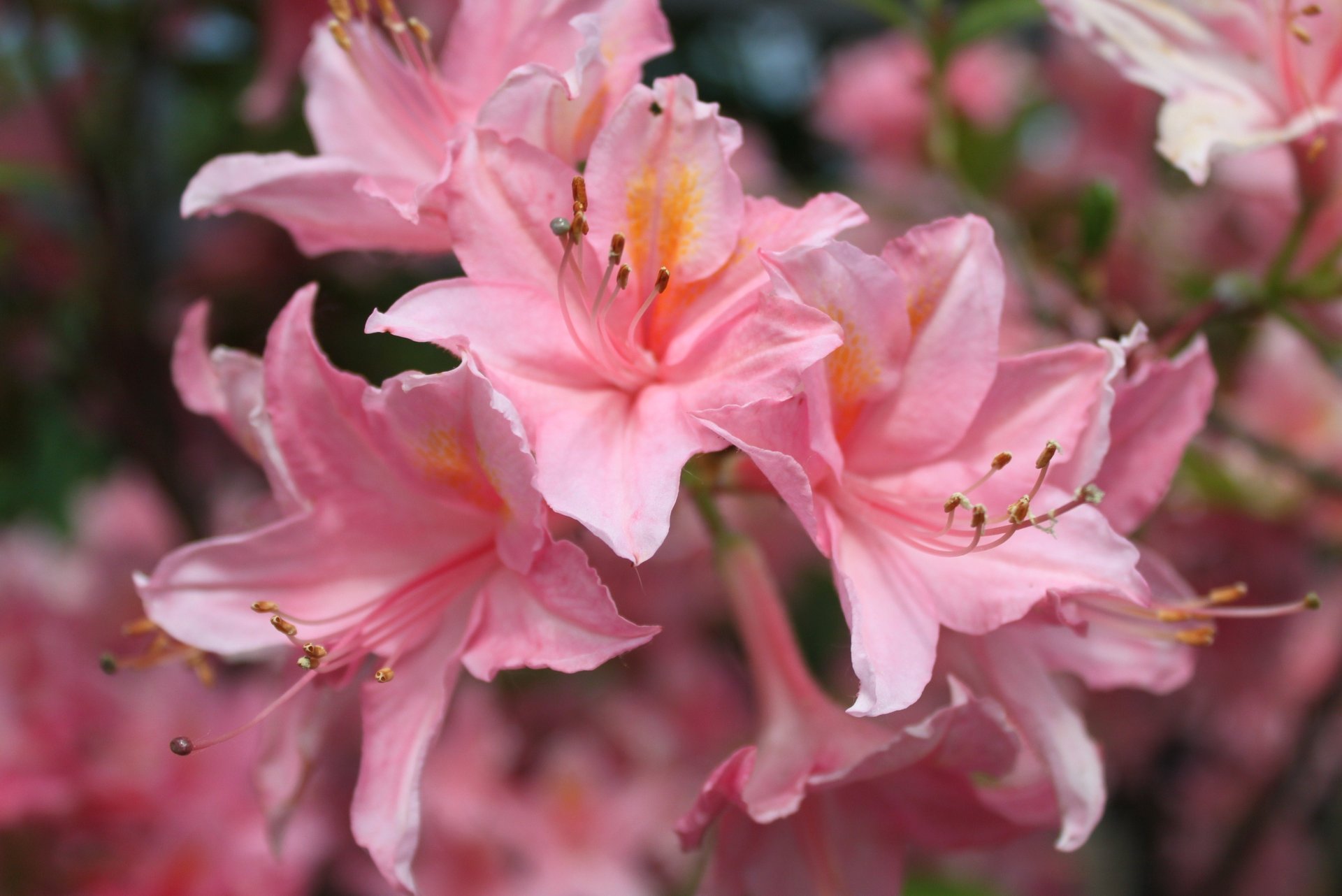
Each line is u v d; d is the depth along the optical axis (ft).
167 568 1.05
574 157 1.06
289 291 1.54
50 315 1.58
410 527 1.06
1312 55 1.14
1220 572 1.46
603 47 1.07
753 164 1.73
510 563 1.01
